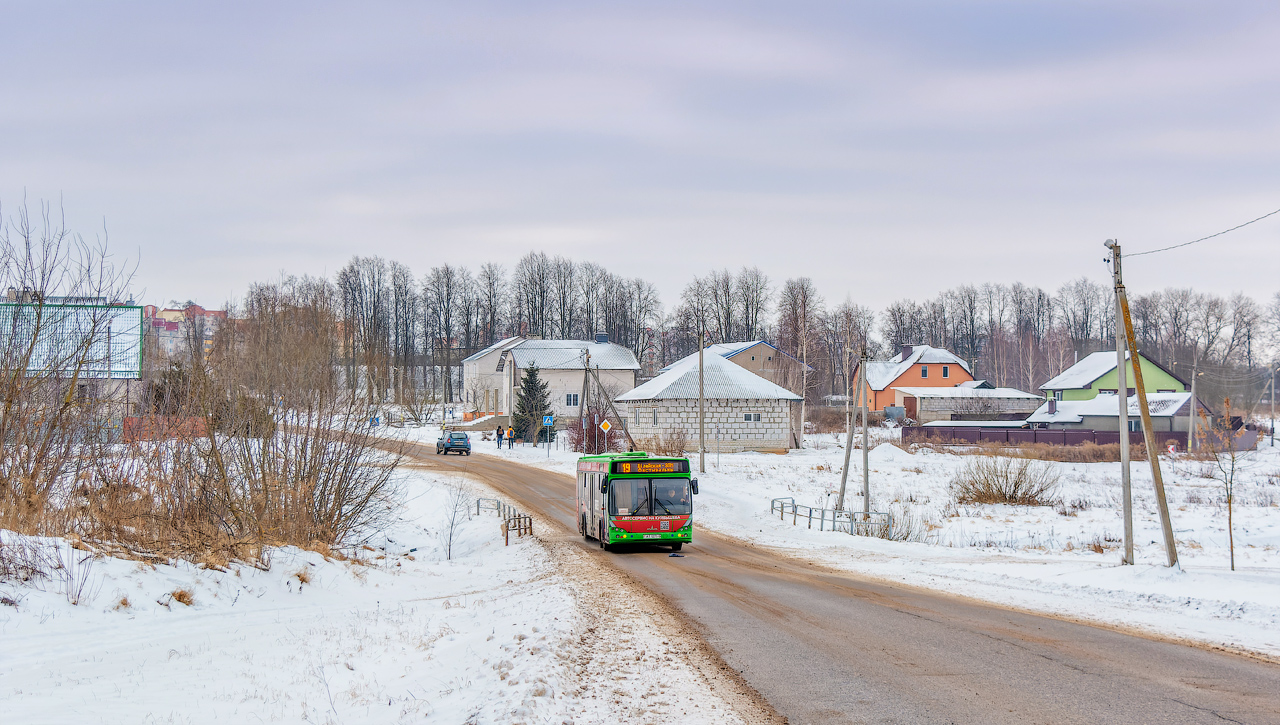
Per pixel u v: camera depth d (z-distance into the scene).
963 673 9.33
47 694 8.02
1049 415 77.94
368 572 18.58
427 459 56.19
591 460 27.02
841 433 82.94
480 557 25.14
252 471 20.56
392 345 121.06
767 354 92.25
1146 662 9.87
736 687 8.71
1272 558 22.27
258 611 13.46
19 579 11.07
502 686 8.16
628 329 134.00
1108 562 20.67
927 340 144.12
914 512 35.25
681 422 60.22
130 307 19.08
